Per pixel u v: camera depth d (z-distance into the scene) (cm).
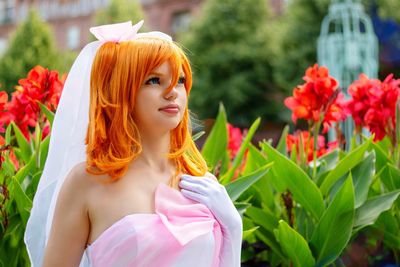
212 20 2152
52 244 158
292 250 221
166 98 159
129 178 159
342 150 302
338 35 1110
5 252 223
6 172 236
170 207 155
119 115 157
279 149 295
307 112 266
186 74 168
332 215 226
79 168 159
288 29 1981
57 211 158
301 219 252
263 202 261
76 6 2758
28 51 1916
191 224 153
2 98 256
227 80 2108
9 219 222
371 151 254
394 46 1919
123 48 158
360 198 240
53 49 1959
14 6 2875
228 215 162
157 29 2617
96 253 151
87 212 157
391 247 255
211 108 2105
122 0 2298
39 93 255
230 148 364
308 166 272
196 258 153
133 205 154
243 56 2078
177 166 171
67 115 174
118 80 157
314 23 1944
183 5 2575
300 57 1933
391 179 250
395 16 1911
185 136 174
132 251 148
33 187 234
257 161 256
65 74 281
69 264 157
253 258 254
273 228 243
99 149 158
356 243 257
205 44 2153
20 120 280
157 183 162
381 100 268
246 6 2153
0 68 1912
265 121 2077
